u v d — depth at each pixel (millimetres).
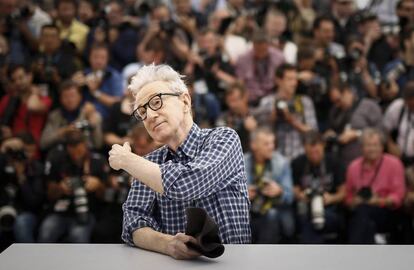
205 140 3457
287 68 9000
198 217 2898
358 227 8180
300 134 8906
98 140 8789
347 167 8492
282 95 9023
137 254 3057
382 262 2799
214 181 3232
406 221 8320
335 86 9062
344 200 8344
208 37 9680
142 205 3480
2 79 9359
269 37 9773
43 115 9234
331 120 9094
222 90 9438
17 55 10039
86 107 8922
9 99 9273
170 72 3406
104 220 8117
